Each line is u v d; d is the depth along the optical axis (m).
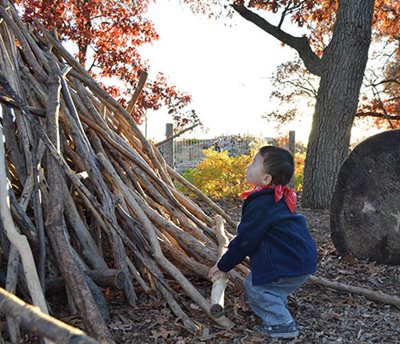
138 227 4.23
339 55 9.06
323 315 3.94
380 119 16.08
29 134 3.98
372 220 5.45
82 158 4.18
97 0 11.68
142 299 3.94
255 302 3.61
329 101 9.12
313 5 12.70
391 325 3.84
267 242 3.50
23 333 3.01
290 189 3.64
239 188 10.38
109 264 4.60
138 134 5.23
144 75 6.08
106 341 2.79
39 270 3.29
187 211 4.77
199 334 3.46
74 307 3.53
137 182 4.70
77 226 3.96
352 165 5.51
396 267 5.34
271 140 17.45
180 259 4.23
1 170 3.05
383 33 15.27
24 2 11.05
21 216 3.46
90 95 5.21
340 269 5.27
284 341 3.49
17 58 4.61
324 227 7.50
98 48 12.01
